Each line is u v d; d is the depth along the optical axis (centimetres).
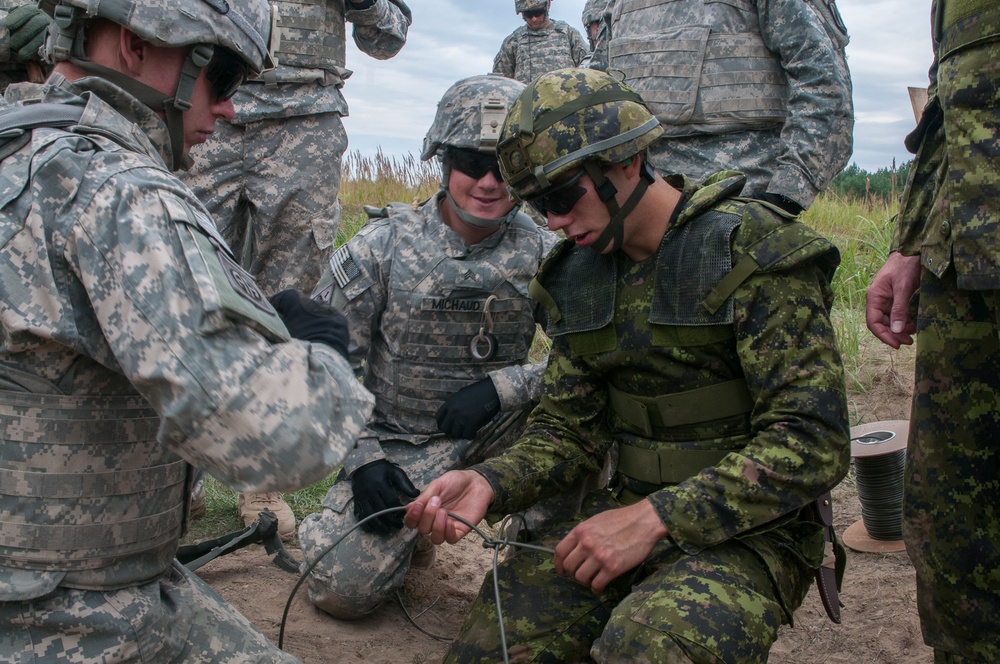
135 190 153
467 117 263
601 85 208
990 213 191
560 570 210
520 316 286
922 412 214
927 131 228
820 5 377
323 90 401
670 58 398
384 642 278
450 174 270
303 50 388
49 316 153
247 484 150
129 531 167
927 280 214
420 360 286
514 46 1077
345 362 167
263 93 386
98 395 161
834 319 565
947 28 202
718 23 389
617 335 223
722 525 201
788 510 202
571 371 238
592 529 203
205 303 146
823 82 364
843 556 228
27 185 155
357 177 1150
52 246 154
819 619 288
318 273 415
